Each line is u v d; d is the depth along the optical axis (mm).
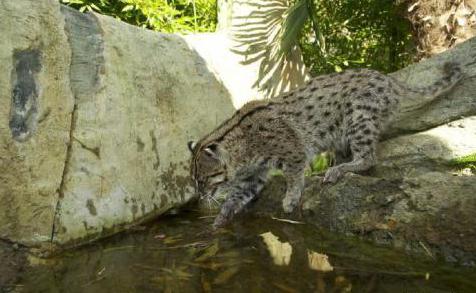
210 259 2016
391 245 2072
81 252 2068
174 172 2461
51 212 2070
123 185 2271
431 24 2787
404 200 2098
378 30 3484
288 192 2369
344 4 3461
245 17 2930
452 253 1958
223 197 2508
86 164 2180
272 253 2055
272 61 3012
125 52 2357
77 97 2180
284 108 2414
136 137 2342
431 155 2285
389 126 2508
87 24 2256
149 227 2293
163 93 2473
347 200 2207
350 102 2350
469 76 2465
